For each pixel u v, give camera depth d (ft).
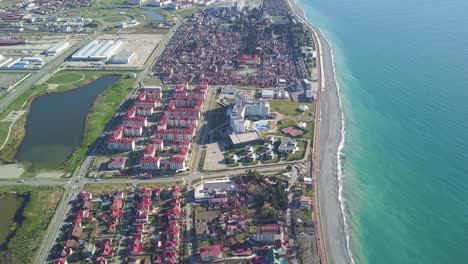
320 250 612.29
